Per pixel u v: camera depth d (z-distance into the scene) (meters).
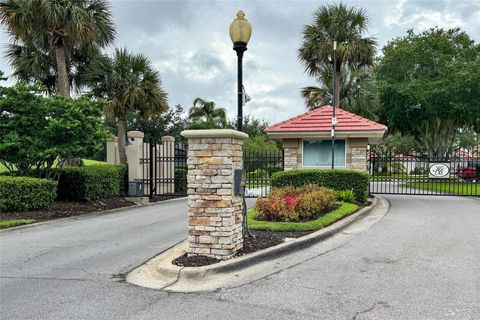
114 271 5.44
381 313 3.90
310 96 24.12
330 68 20.84
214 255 5.54
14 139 10.43
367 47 19.20
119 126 16.80
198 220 5.60
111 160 17.42
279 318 3.79
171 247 6.82
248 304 4.16
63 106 11.02
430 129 32.47
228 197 5.48
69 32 13.14
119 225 9.23
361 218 9.48
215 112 28.36
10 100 10.49
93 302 4.25
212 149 5.54
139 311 3.99
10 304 4.20
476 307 4.03
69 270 5.50
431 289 4.56
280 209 8.06
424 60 28.62
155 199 14.71
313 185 10.78
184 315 3.88
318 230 7.38
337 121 13.03
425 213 10.45
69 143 11.10
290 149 13.38
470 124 31.42
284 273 5.21
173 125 37.12
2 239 7.66
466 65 25.89
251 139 29.42
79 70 16.61
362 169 12.80
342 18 19.17
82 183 12.12
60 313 3.95
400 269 5.36
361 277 5.02
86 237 7.82
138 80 16.34
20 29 13.16
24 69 15.34
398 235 7.56
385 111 30.80
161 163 16.70
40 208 10.72
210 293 4.50
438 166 16.55
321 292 4.50
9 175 11.50
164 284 4.85
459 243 6.88
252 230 7.28
